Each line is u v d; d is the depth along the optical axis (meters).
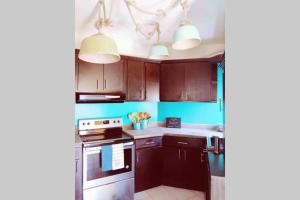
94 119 3.18
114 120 3.37
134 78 3.34
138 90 3.38
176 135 3.25
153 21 2.55
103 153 2.63
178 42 1.70
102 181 2.65
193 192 3.11
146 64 3.48
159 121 3.95
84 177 2.52
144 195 3.01
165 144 3.31
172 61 3.56
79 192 2.49
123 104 3.57
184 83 3.50
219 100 3.46
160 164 3.31
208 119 3.61
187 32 1.56
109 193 2.71
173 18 2.46
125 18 2.47
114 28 2.82
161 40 3.35
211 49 3.53
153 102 3.92
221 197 1.70
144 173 3.12
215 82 3.38
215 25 2.69
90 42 1.52
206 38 3.20
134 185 2.97
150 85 3.52
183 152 3.20
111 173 2.73
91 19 2.49
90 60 1.77
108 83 3.06
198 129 3.62
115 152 2.72
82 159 2.53
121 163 2.75
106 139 2.75
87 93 2.79
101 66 3.00
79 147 2.50
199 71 3.43
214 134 3.17
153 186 3.22
